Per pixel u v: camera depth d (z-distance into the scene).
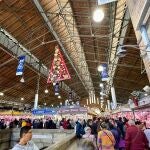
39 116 21.16
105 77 15.73
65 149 4.32
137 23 4.16
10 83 22.45
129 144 4.96
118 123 9.59
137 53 14.34
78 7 12.22
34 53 19.11
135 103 11.00
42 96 35.19
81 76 31.94
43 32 16.12
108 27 13.52
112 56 17.91
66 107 17.89
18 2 11.84
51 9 13.88
